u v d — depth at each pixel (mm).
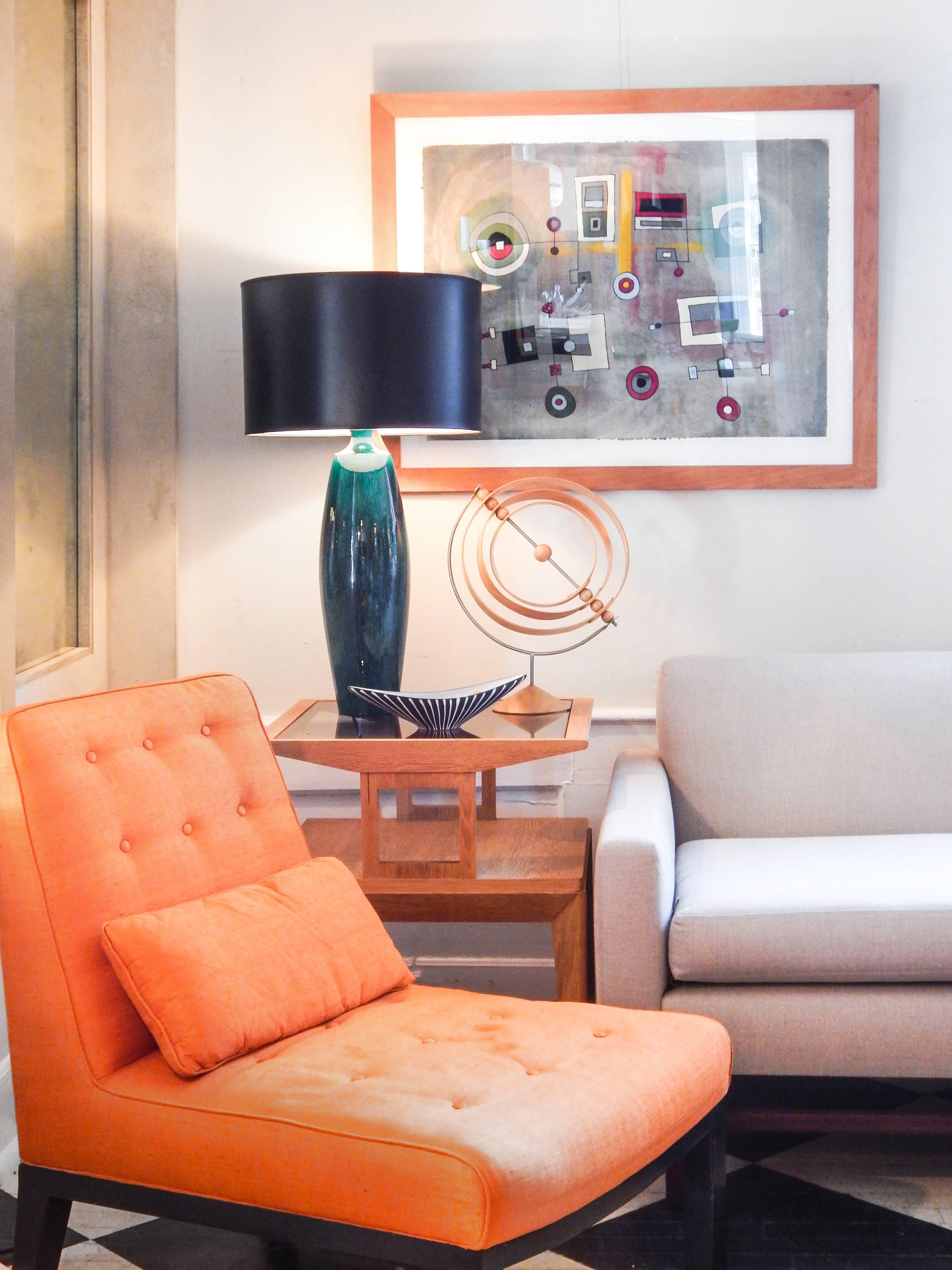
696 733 2580
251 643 2854
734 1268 1834
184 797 1883
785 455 2770
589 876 2461
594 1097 1517
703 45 2740
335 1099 1493
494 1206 1348
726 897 2043
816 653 2711
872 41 2725
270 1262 1887
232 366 2809
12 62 2146
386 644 2504
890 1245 1887
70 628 2684
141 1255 1907
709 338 2762
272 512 2834
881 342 2762
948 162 2727
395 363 2314
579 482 2785
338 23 2758
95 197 2719
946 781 2521
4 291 2125
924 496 2779
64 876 1672
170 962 1643
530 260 2760
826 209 2727
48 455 2539
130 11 2744
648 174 2742
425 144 2746
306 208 2783
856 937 1966
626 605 2824
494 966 2854
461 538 2824
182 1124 1534
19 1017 1660
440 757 2230
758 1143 2219
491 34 2754
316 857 2365
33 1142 1656
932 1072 1972
